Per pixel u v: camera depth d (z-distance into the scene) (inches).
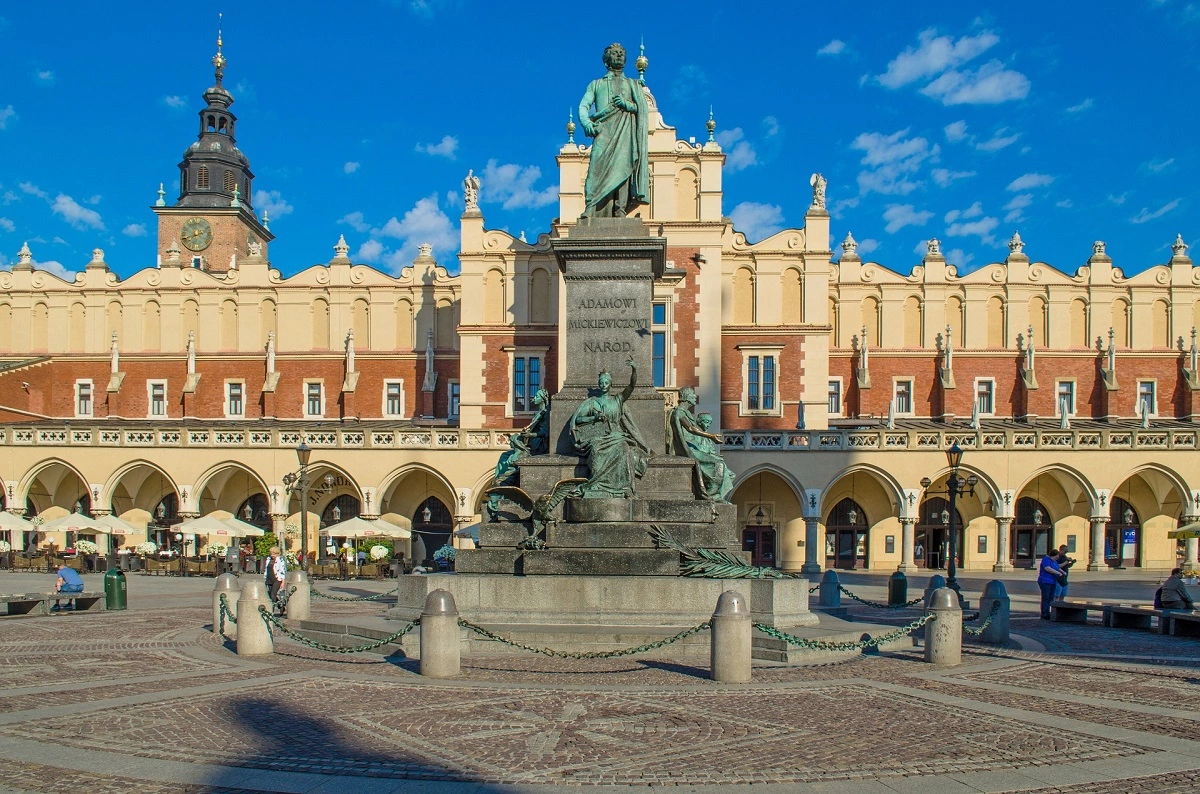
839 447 2048.5
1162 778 394.9
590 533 764.6
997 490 2062.0
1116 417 2481.5
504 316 2304.4
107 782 384.5
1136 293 2524.6
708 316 2146.9
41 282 2605.8
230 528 1894.7
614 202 885.2
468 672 625.6
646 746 437.7
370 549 1823.3
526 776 390.9
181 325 2588.6
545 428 871.1
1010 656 739.4
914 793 371.9
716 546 782.5
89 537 2213.3
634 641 685.3
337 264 2571.4
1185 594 964.6
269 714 503.2
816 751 430.9
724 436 2050.9
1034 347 2511.1
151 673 640.4
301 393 2554.1
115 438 2105.1
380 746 437.7
